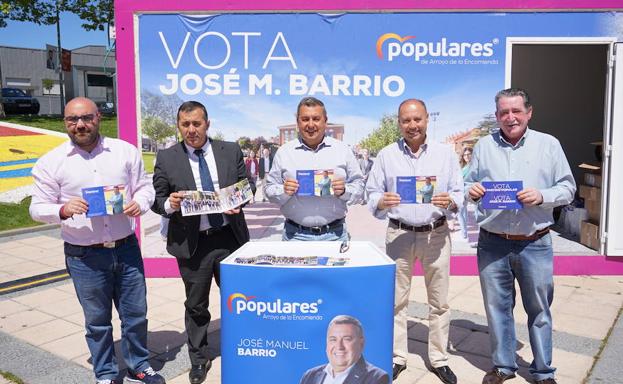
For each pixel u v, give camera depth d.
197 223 3.33
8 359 3.79
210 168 3.43
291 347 2.05
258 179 5.61
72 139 3.05
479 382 3.39
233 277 2.05
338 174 3.41
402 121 3.27
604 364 3.62
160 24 5.37
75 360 3.77
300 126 3.32
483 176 3.22
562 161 3.08
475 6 5.35
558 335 4.13
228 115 5.50
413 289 5.34
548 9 5.32
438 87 5.48
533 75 9.83
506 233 3.14
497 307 3.26
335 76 5.48
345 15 5.40
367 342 2.05
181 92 5.46
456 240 5.66
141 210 3.09
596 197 6.54
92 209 2.91
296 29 5.41
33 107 22.31
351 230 5.69
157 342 4.06
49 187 3.00
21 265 6.46
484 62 5.45
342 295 2.02
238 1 5.34
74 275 3.12
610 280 5.54
